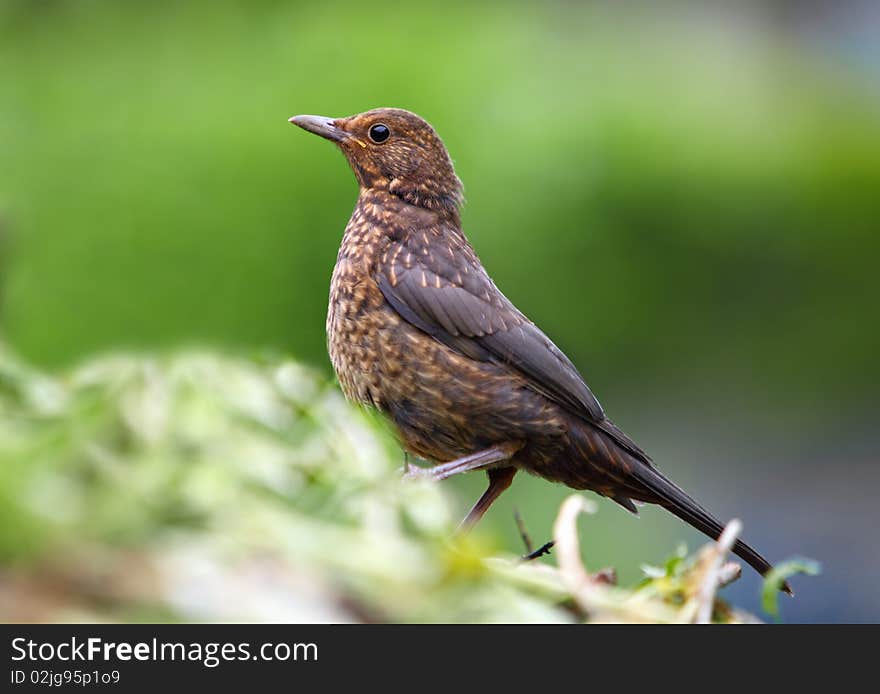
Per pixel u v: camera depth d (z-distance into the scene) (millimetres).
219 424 2221
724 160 16422
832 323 17250
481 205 14367
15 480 1795
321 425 2438
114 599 1795
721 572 2598
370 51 14992
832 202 17109
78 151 14336
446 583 2084
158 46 15688
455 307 5648
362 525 2139
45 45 16234
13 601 1742
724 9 24469
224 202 13750
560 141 14969
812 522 16297
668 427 16453
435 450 5844
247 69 14945
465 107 14734
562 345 15172
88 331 13508
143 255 13680
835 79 23422
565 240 14891
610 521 12375
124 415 2053
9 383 2293
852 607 15086
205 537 1938
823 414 17422
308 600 1923
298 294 13656
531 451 5734
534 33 17016
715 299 16453
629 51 19312
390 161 6180
